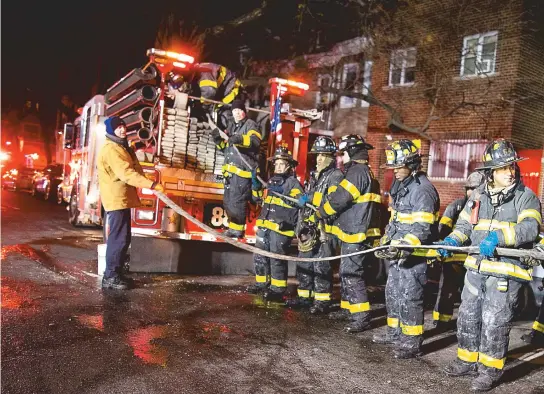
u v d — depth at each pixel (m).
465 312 4.04
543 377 4.18
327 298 5.82
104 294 5.75
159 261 7.20
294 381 3.69
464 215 4.22
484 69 14.14
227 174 6.91
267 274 6.59
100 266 6.71
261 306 5.89
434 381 3.92
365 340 4.91
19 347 3.92
